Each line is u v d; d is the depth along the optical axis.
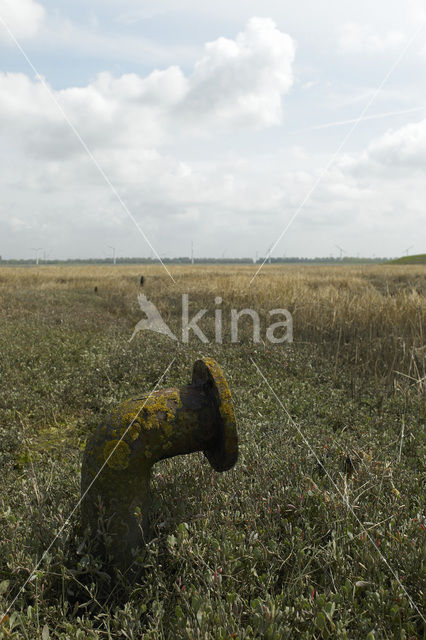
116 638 1.92
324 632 1.80
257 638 1.78
